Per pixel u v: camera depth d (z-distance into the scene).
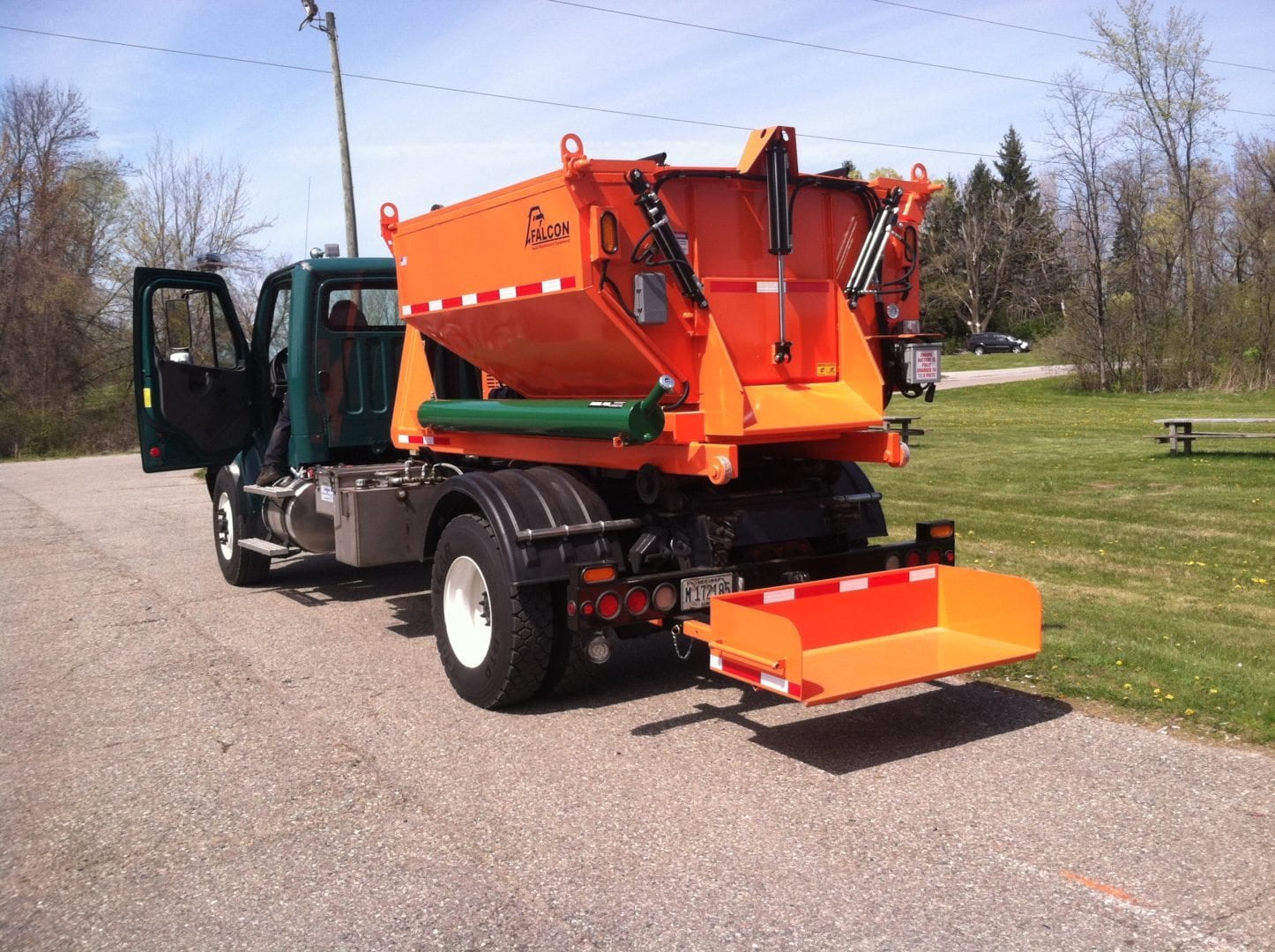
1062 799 4.27
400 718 5.61
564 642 5.57
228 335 9.34
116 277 42.34
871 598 5.50
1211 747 4.73
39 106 42.00
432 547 6.46
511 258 5.58
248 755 5.14
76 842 4.23
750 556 5.91
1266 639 6.27
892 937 3.28
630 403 5.09
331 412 8.35
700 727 5.34
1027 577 8.23
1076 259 33.53
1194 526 10.16
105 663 6.96
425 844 4.09
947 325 72.44
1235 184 37.09
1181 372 30.11
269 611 8.41
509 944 3.34
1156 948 3.17
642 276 4.98
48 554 11.84
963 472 14.62
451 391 7.27
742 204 5.34
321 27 21.27
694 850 3.95
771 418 5.11
